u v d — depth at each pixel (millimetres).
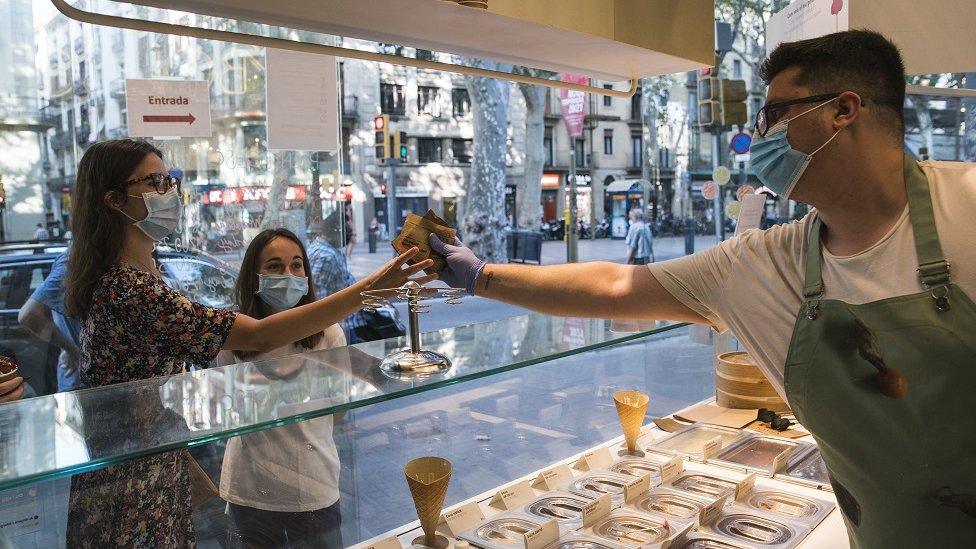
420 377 1366
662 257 7406
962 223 1084
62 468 974
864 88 1118
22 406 1218
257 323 1661
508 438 2023
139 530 1294
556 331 1746
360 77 14430
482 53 1531
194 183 3188
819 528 1638
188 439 1085
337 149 3479
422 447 1958
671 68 1730
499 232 11312
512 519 1666
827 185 1169
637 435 2059
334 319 1638
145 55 3160
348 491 1806
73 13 1029
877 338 1118
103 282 1629
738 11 6539
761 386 2365
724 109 5434
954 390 1075
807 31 2387
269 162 3355
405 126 16375
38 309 2990
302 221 3469
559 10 1307
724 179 5723
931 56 2189
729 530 1633
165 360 1691
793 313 1273
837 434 1193
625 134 19641
